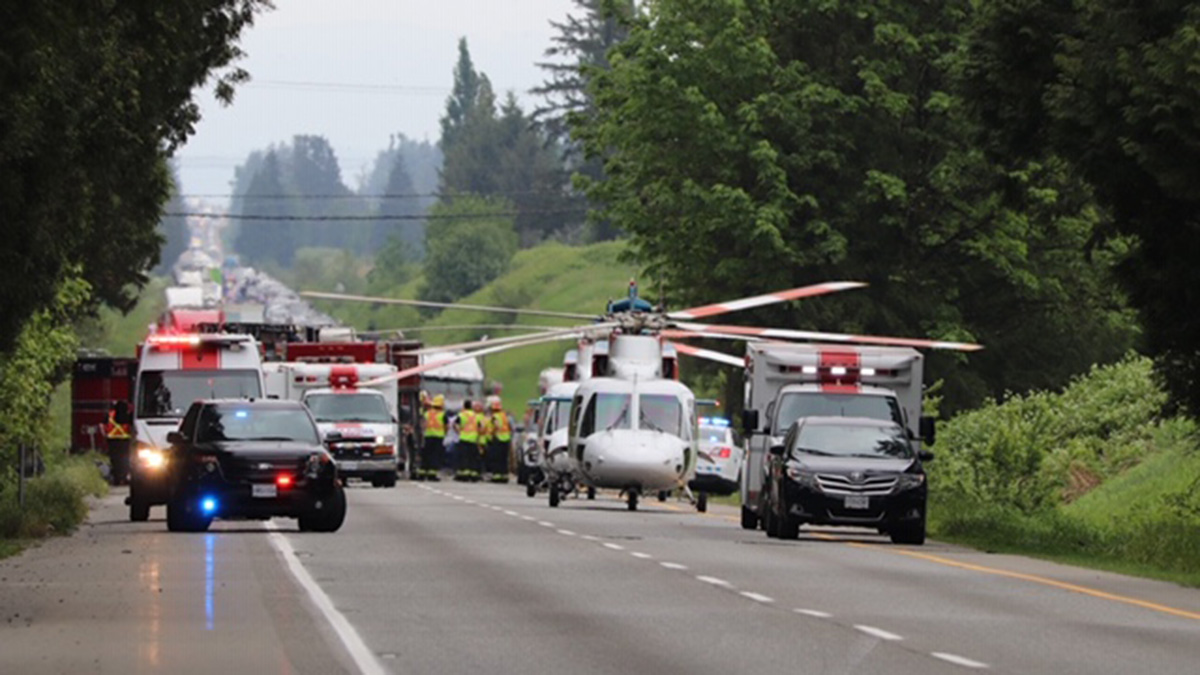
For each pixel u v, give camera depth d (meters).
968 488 98.44
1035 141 76.00
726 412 166.88
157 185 97.62
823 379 96.38
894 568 65.38
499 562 65.00
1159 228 69.88
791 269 157.62
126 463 146.12
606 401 107.06
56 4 55.25
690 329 110.88
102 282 126.56
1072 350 166.50
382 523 88.62
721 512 112.75
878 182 154.25
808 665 38.91
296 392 146.88
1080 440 116.31
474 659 39.53
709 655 40.47
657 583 57.50
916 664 39.22
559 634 44.12
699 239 158.62
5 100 58.91
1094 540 80.38
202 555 68.06
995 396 165.38
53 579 58.28
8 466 94.31
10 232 65.88
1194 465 99.88
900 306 160.38
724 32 155.50
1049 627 46.88
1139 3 67.88
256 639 42.91
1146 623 48.31
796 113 155.25
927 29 158.50
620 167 169.88
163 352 102.31
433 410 168.25
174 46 83.25
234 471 80.38
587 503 119.06
